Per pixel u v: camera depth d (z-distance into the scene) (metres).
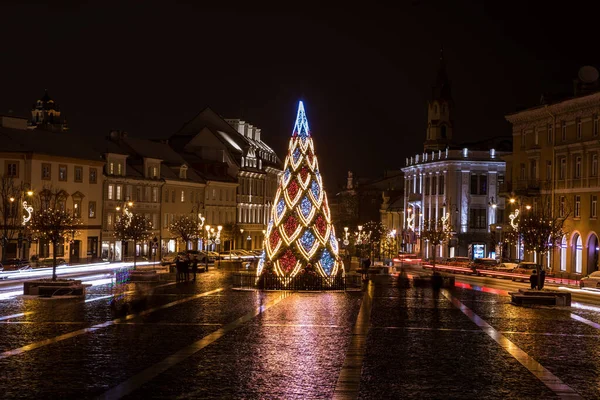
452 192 109.94
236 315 37.75
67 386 21.59
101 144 99.62
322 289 53.44
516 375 23.78
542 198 77.75
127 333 31.19
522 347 28.97
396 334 31.88
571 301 47.62
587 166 70.31
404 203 135.12
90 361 25.17
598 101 68.69
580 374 24.08
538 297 44.41
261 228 142.12
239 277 56.94
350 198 172.75
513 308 42.81
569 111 73.75
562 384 22.61
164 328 32.78
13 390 21.09
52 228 54.44
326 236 55.19
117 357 25.91
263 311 39.62
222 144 127.75
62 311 38.41
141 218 90.75
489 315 39.19
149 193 105.06
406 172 133.38
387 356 26.66
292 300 45.97
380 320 36.47
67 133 96.25
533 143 80.94
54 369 23.88
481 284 63.75
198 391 21.12
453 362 25.73
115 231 91.75
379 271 74.44
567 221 72.69
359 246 117.88
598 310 42.41
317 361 25.58
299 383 22.22
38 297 45.19
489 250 107.88
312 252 54.53
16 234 82.00
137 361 25.23
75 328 32.47
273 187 150.38
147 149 109.62
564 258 73.50
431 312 40.22
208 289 53.50
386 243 128.38
